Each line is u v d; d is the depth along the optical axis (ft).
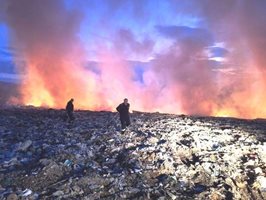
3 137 76.48
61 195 41.39
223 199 44.09
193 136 79.15
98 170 51.31
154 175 50.90
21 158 56.90
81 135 80.02
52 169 50.52
